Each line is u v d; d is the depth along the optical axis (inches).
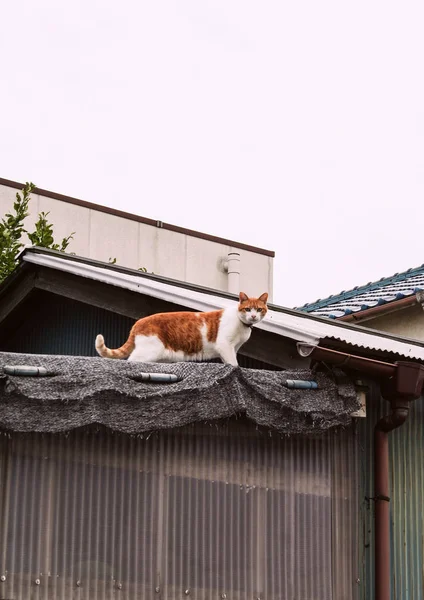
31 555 206.2
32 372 207.3
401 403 247.4
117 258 576.7
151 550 219.0
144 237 591.8
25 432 208.1
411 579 253.9
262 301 254.4
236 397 223.6
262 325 249.8
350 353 242.2
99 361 217.9
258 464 235.9
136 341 254.1
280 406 229.5
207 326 255.8
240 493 232.1
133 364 220.7
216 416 221.1
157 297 285.4
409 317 388.2
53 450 212.7
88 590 210.5
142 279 306.8
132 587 215.3
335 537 243.3
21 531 206.2
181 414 217.9
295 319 277.6
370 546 248.1
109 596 212.5
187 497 225.6
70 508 212.2
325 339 234.4
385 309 383.6
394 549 253.8
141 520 219.3
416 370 244.5
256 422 225.8
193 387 219.0
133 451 221.5
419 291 370.9
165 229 602.2
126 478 219.5
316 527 240.4
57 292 331.0
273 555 233.0
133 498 219.3
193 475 227.1
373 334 296.2
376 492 249.3
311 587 236.5
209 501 228.1
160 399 216.7
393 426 249.4
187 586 221.3
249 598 228.1
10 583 203.2
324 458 245.0
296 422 232.1
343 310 410.0
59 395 206.8
